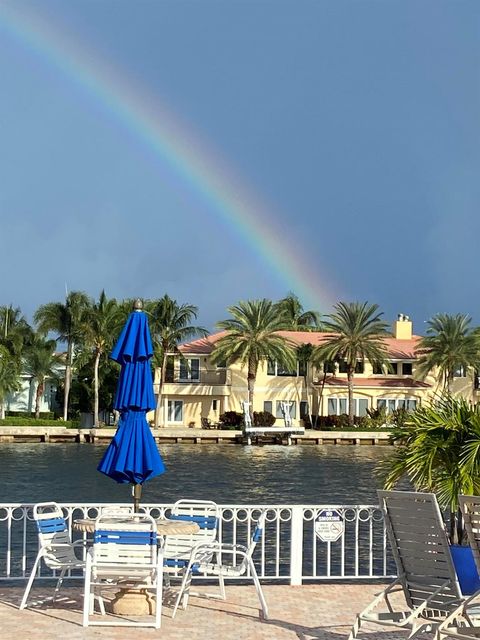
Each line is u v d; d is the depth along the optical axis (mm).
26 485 41156
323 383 82125
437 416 10227
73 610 9125
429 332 80625
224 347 75938
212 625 8531
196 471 49031
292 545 10562
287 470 50031
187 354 84000
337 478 45688
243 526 24984
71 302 79562
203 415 82125
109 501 35438
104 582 9484
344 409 82500
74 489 39938
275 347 75562
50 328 80188
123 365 10000
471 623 6766
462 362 79062
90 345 78375
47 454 59906
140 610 8984
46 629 8211
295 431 75000
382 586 10508
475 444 9477
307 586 10492
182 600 9383
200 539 10031
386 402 83250
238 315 75938
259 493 38906
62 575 9672
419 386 83688
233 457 59594
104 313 78125
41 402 93938
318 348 79688
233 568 9344
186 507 10258
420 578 7262
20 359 82438
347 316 78688
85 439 73250
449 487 9484
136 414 9898
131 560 8539
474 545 6645
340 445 74000
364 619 7230
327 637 8094
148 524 8602
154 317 79625
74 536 17250
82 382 83375
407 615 7336
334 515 10727
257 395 81750
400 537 7332
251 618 8844
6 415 87438
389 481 10234
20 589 10227
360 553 20328
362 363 84875
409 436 10297
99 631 8172
